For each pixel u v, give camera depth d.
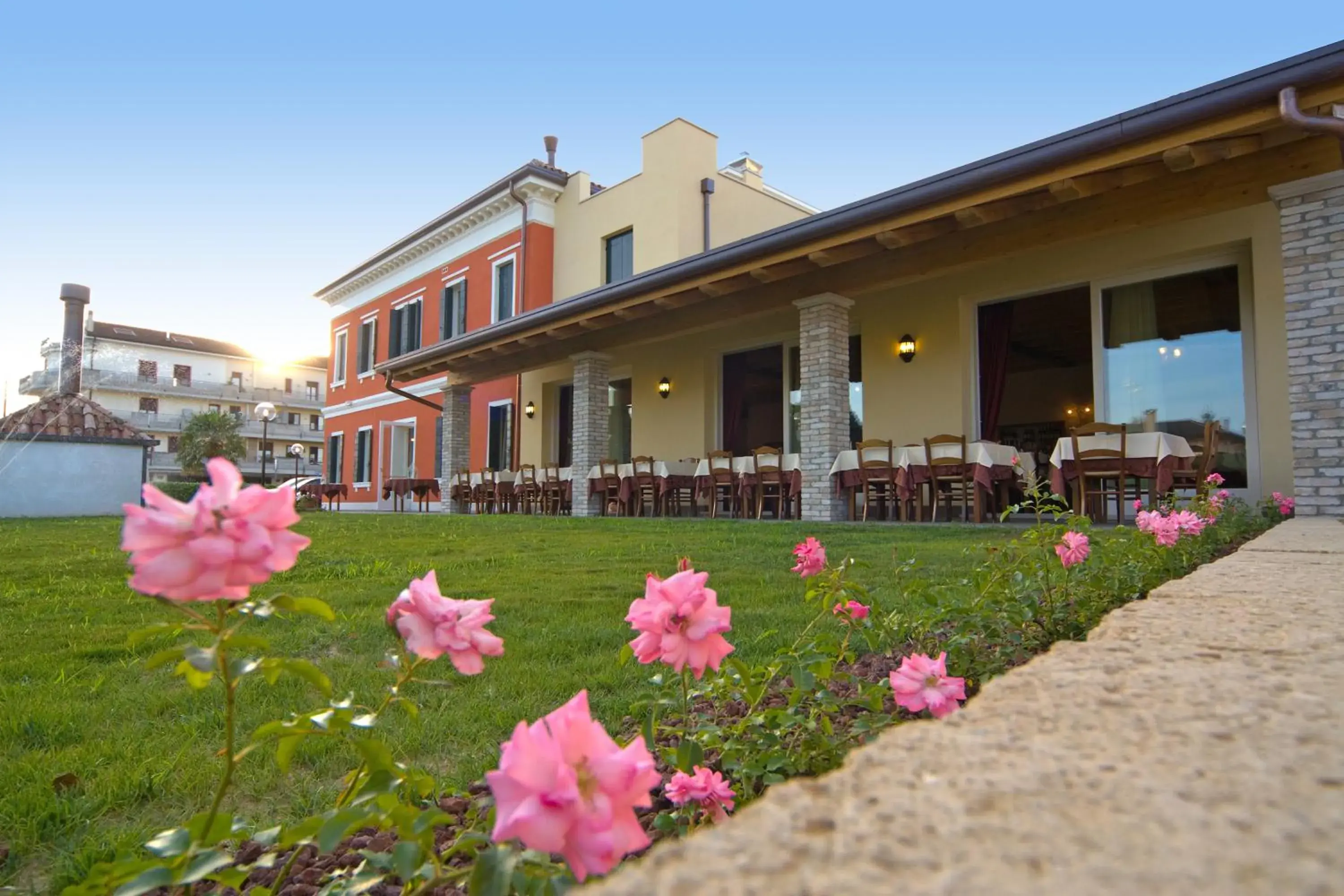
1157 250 7.12
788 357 10.74
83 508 13.48
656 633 1.04
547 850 0.53
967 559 4.17
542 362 11.63
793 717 1.40
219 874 0.85
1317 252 5.21
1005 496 7.43
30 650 2.65
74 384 16.80
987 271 8.29
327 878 1.13
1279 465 6.37
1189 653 0.77
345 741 1.76
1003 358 8.55
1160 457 5.96
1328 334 5.14
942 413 8.58
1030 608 2.10
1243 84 4.67
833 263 7.33
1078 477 6.38
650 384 12.28
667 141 13.55
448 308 17.72
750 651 2.39
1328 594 1.24
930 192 6.11
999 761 0.47
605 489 10.65
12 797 1.49
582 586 3.85
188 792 1.56
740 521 8.06
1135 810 0.39
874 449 7.65
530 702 2.04
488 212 16.50
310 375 49.81
